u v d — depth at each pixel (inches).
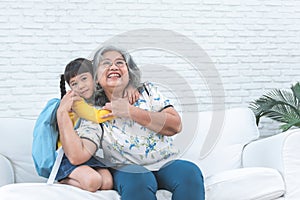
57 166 89.0
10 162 108.5
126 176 85.2
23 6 146.7
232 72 156.3
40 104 146.7
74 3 149.2
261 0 158.4
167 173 86.5
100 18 150.3
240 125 122.4
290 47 159.8
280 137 104.2
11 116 145.2
